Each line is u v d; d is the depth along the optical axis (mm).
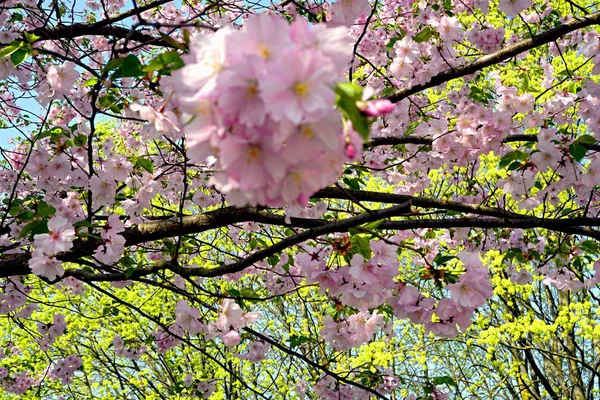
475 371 10898
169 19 4793
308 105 944
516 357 9289
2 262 3256
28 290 4688
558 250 4449
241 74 978
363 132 1009
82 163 3520
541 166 3479
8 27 3693
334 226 2715
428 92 7008
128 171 3379
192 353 9461
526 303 8703
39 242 2715
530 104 4137
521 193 3809
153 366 9836
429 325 2527
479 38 4328
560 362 9633
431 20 4094
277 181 1051
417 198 3490
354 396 4812
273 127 1008
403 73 4090
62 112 4562
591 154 3738
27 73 3631
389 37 4809
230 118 1014
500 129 3881
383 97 3828
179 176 4688
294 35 1036
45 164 3436
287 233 4402
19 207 3080
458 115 4160
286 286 5453
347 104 1006
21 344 8023
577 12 7324
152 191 3561
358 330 3086
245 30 1017
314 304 9273
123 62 1898
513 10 3879
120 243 3076
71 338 8836
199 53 1076
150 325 8219
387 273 2428
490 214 3324
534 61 7352
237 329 3215
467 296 2324
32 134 4605
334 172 1143
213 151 1103
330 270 2572
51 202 3662
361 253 2420
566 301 9188
